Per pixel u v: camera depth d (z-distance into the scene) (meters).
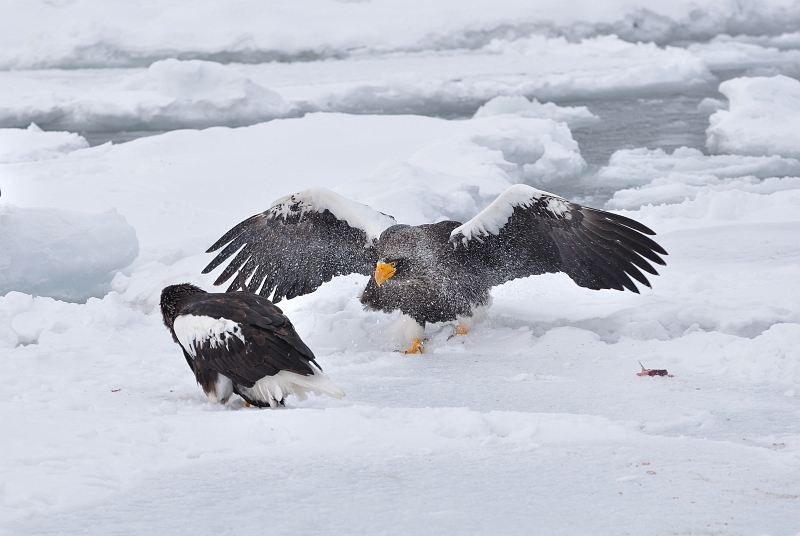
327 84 43.94
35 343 11.62
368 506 5.68
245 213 19.02
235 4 60.41
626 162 26.69
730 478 6.19
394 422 7.62
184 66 36.44
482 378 9.82
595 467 6.48
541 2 58.75
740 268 14.40
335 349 11.42
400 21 59.34
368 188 18.30
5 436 6.92
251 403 8.42
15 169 23.58
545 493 5.91
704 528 5.27
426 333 12.18
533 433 7.34
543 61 51.81
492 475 6.29
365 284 14.11
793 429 7.64
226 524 5.39
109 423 7.39
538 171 24.91
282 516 5.51
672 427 7.77
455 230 11.34
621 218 11.02
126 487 6.02
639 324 11.46
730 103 35.69
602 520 5.42
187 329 8.35
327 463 6.57
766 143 28.25
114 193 20.47
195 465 6.51
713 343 10.38
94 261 15.33
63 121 36.44
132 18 62.56
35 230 15.04
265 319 8.03
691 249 15.91
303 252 12.61
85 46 55.28
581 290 13.43
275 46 56.19
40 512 5.55
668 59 49.81
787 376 9.34
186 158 24.06
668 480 6.16
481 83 42.53
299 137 26.61
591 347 10.88
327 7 61.22
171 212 18.94
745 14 59.75
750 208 18.58
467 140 24.02
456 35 58.16
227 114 35.88
